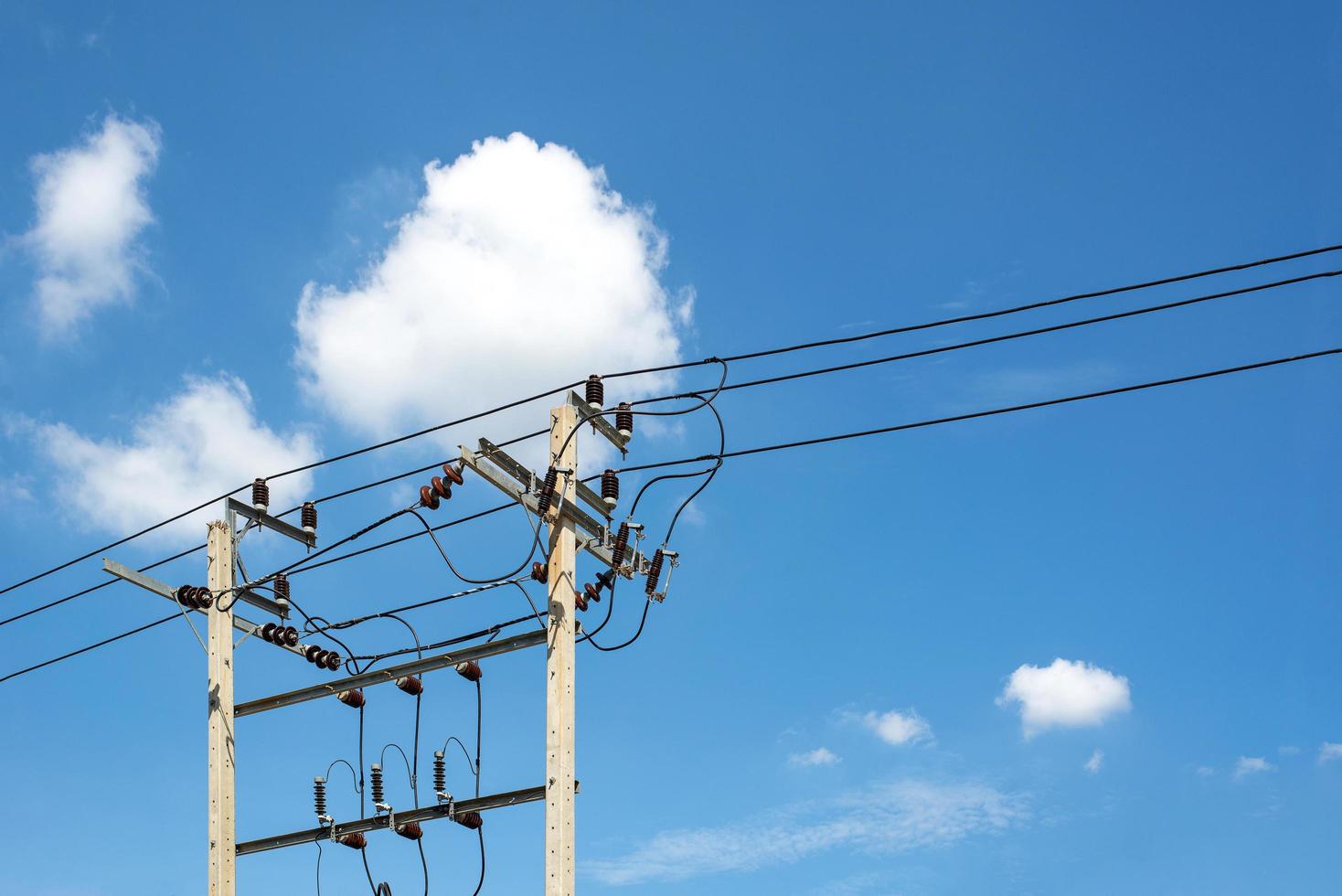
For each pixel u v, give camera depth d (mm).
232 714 20297
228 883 19562
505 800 17703
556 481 17828
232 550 20828
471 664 18844
